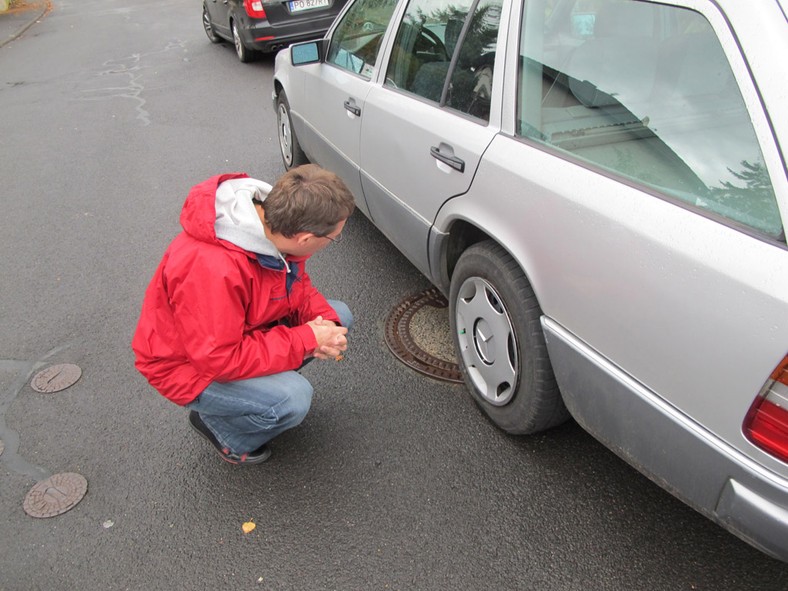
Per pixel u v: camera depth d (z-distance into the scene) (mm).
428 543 2219
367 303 3613
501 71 2355
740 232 1532
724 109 1622
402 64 3129
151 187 5387
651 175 1792
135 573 2180
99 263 4227
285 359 2104
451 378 2998
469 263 2535
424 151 2756
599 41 2014
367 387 2965
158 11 15711
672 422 1708
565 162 2041
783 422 1438
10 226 4824
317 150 4410
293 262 2150
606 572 2090
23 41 13164
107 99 8141
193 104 7656
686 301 1602
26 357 3318
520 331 2297
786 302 1391
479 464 2521
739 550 2139
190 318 1927
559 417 2424
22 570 2207
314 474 2521
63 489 2514
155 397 2996
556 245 2012
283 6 8633
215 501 2434
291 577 2137
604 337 1896
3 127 7324
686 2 1744
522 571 2107
